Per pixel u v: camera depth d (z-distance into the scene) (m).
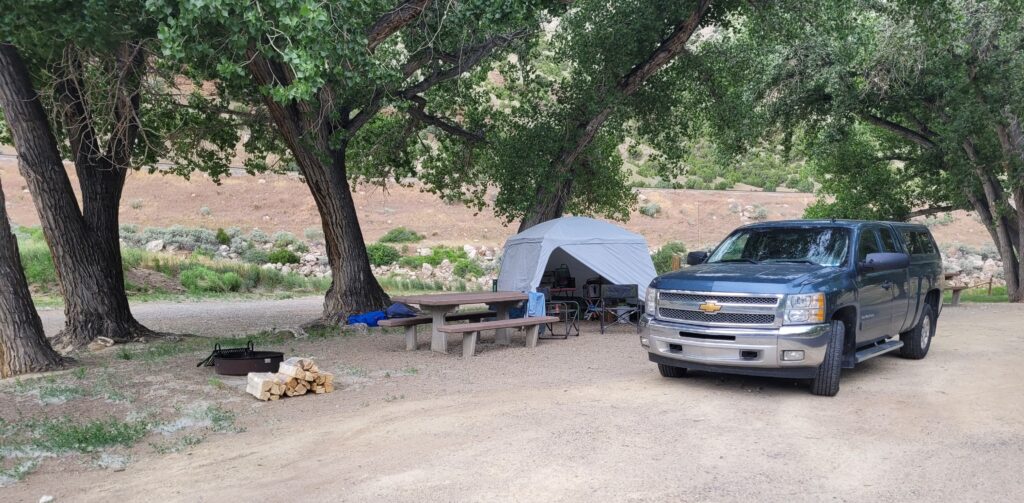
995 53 17.95
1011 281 20.75
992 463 5.01
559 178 16.91
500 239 45.22
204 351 11.55
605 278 13.61
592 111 16.56
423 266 34.50
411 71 14.46
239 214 45.12
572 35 17.17
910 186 24.12
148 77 12.89
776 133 21.88
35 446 5.88
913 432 5.81
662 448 5.39
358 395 7.76
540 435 5.77
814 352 6.84
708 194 56.25
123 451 5.81
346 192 15.18
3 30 8.19
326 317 15.06
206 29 8.62
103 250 13.74
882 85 18.52
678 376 8.16
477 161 20.44
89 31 8.55
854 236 8.08
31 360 9.98
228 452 5.69
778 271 7.43
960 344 10.83
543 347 11.14
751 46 18.53
